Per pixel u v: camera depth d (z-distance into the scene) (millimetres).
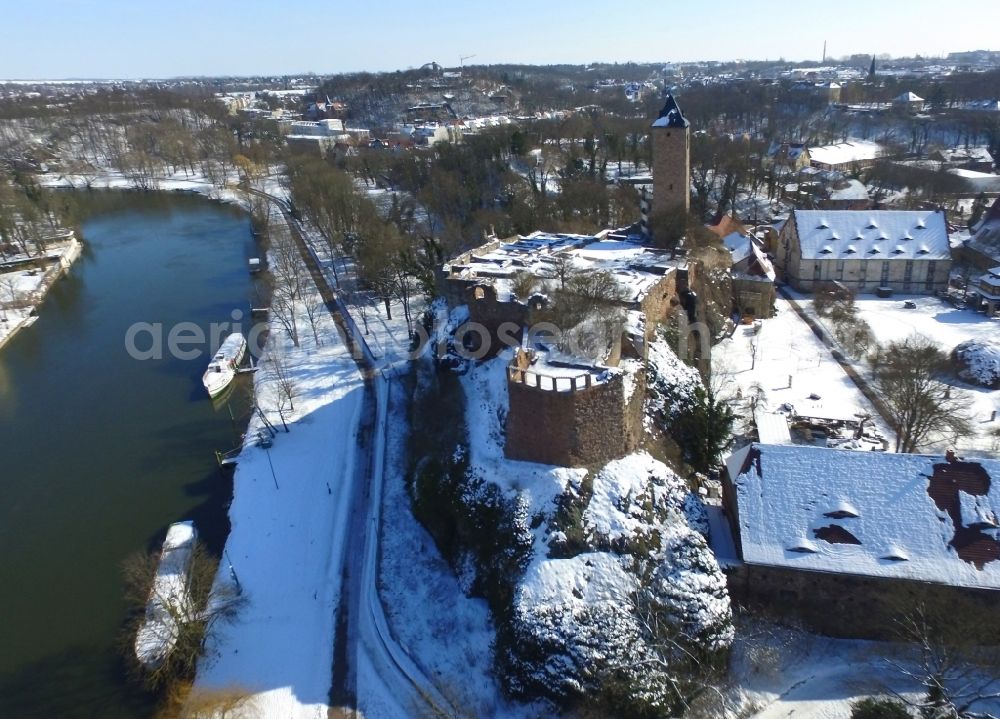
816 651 45781
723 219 108500
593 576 47312
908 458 47844
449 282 79500
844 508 47000
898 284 110375
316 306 114750
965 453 63219
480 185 154750
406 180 181000
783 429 63625
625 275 74938
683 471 60531
